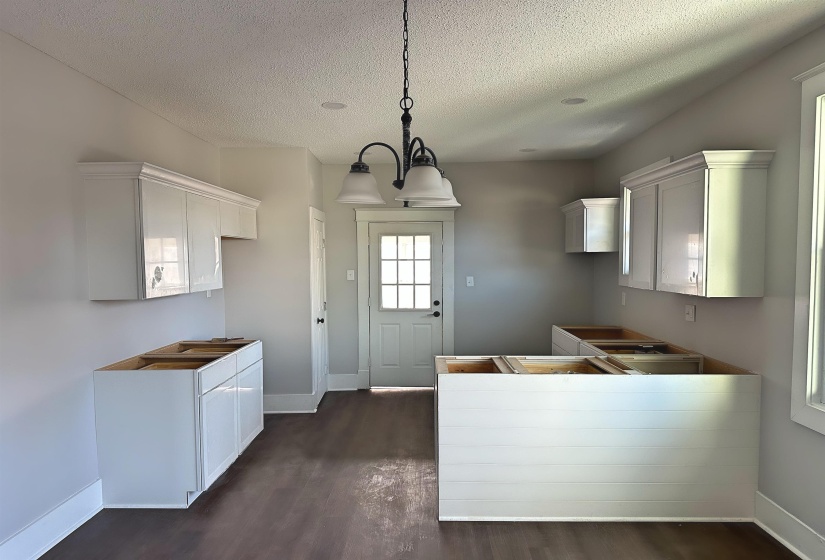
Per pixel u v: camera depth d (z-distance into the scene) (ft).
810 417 7.34
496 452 8.75
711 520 8.75
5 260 7.38
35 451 7.89
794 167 7.73
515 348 17.58
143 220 8.97
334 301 17.70
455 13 6.75
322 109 11.05
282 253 15.03
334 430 13.56
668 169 9.46
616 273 15.20
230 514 9.09
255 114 11.43
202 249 11.32
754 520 8.70
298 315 15.12
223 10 6.65
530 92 10.02
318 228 16.26
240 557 7.79
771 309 8.24
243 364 11.96
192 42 7.66
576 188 17.15
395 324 17.74
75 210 8.77
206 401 9.73
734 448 8.66
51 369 8.23
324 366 17.17
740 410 8.61
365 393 17.31
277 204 14.96
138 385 9.31
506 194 17.33
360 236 17.54
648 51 8.05
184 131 12.74
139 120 10.70
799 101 7.61
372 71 8.86
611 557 7.70
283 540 8.24
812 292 7.34
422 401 16.30
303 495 9.81
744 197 8.36
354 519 8.89
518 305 17.51
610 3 6.49
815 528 7.41
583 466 8.75
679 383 8.64
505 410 8.71
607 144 14.65
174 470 9.40
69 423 8.63
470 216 17.43
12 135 7.50
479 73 8.97
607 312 16.01
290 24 7.06
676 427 8.68
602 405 8.68
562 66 8.67
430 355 17.75
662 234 10.01
